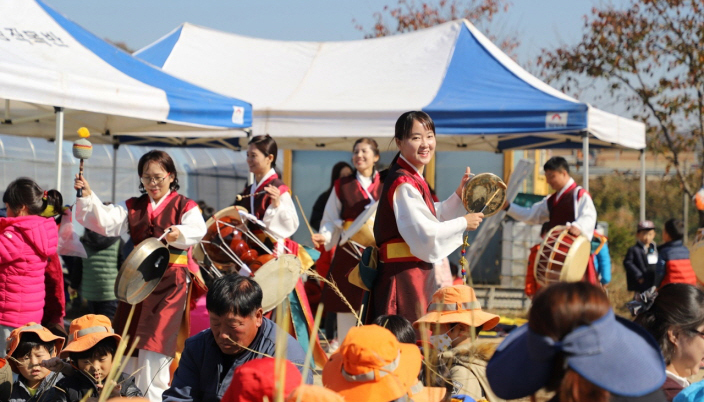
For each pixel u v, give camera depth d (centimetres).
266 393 217
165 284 468
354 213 626
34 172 1098
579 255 641
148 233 472
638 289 859
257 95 855
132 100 580
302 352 321
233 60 946
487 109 725
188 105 631
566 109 720
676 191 1930
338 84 861
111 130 899
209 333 320
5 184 1056
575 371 164
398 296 391
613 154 2588
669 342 269
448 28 911
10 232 454
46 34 575
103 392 222
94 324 347
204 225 478
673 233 820
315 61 930
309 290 759
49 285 523
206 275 586
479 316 333
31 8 587
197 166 1364
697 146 1377
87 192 461
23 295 460
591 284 171
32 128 895
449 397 259
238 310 300
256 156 559
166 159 477
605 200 1961
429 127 391
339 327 624
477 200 406
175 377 315
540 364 171
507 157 1123
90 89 549
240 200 564
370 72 875
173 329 463
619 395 172
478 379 289
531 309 171
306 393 193
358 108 753
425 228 376
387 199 392
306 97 827
